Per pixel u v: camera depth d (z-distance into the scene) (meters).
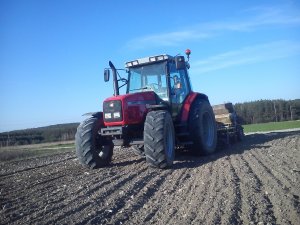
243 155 9.66
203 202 5.35
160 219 4.80
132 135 8.95
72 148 25.30
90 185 7.02
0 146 40.81
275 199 5.23
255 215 4.64
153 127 8.09
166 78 9.49
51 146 32.44
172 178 7.28
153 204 5.50
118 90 9.79
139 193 6.13
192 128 9.59
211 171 7.67
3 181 8.87
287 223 4.30
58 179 8.16
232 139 12.94
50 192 6.74
